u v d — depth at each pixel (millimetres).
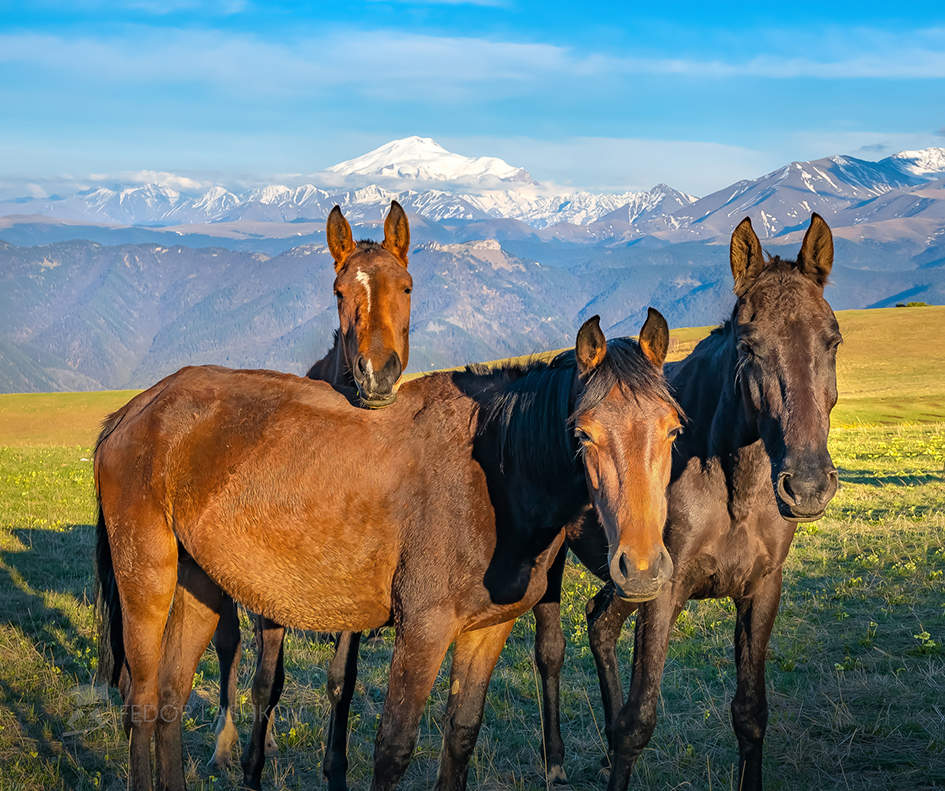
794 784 5008
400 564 4043
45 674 6902
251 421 4480
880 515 12266
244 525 4332
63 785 5207
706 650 7363
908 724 5637
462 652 4324
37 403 60844
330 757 4992
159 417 4648
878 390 46125
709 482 4395
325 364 6238
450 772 4305
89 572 10586
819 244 3975
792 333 3799
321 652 7730
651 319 3629
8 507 15375
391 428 4242
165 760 4746
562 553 5207
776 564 4430
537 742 5801
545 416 3955
